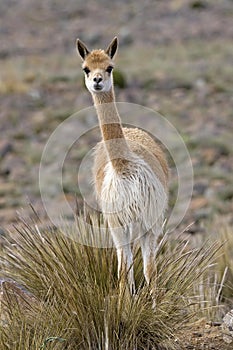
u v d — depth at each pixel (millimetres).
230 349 22922
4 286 23516
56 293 22906
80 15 132500
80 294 22234
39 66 95562
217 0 136500
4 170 56000
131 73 88562
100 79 24188
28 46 109875
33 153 59125
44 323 21844
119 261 24078
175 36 113562
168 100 77250
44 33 119312
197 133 64250
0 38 115812
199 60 97875
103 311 22109
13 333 21422
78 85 84875
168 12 130625
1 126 68750
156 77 86625
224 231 32781
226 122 69062
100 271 23734
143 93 80375
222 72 89312
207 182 50750
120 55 101312
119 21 126125
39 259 24234
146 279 24203
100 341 22188
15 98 78438
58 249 24438
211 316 25641
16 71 90062
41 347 20297
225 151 59188
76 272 23203
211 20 123688
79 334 22266
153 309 22797
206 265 25469
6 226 38750
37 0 144750
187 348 22875
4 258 25312
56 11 135375
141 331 22703
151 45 108125
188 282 24141
